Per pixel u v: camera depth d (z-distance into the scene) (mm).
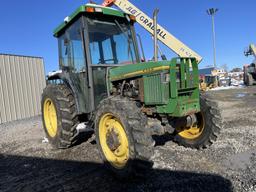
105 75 4520
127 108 3336
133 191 3074
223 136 5199
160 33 6730
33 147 5410
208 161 3869
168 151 4383
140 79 3908
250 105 9906
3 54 10227
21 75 10961
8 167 4281
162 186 3135
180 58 3682
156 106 3768
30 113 11258
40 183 3520
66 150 4973
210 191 2936
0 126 8961
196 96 3865
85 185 3348
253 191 2877
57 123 4961
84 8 4316
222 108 9578
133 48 4914
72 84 4898
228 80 29641
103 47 4617
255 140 4809
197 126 4461
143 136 3168
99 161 4219
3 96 10070
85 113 4824
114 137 3482
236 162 3783
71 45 4887
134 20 4879
